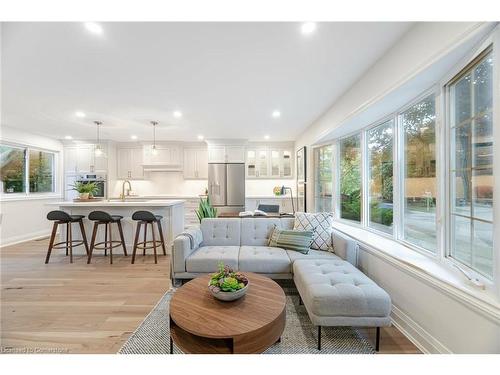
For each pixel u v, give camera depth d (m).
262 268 2.38
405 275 1.81
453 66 1.53
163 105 3.28
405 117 2.33
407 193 2.31
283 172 6.07
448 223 1.69
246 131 4.89
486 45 1.25
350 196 3.54
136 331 1.79
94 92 2.81
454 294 1.35
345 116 2.82
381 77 2.05
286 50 1.94
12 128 4.53
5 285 2.61
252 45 1.87
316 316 1.59
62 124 4.29
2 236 4.36
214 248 2.78
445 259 1.67
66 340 1.69
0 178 4.45
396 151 2.41
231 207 5.62
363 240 2.50
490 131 1.35
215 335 1.24
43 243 4.46
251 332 1.27
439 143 1.74
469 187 1.52
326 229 2.78
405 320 1.79
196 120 4.05
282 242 2.75
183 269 2.47
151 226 3.77
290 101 3.14
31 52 1.96
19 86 2.63
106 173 5.67
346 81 2.53
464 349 1.32
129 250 3.87
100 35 1.73
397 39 1.80
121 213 3.85
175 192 6.38
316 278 1.81
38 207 5.04
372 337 1.73
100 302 2.23
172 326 1.50
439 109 1.73
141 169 6.07
